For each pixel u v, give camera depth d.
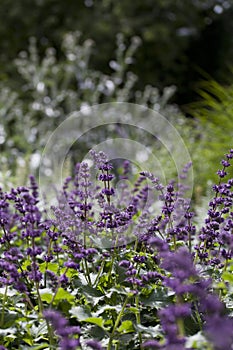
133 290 2.68
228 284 2.94
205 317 2.75
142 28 18.95
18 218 3.41
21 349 2.62
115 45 18.75
